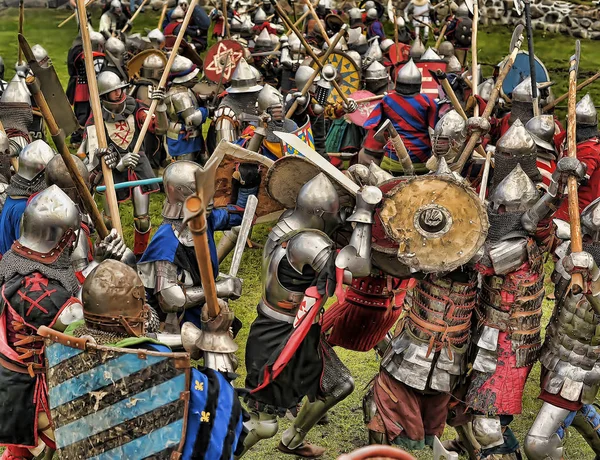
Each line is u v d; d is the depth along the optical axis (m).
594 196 6.21
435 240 3.99
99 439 3.20
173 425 3.13
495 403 4.26
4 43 16.80
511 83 8.16
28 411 3.89
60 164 4.63
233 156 4.47
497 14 18.64
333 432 5.22
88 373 3.17
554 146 6.43
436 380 4.23
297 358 4.32
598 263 4.20
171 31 11.60
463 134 5.55
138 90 8.00
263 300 4.38
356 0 15.66
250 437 4.44
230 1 15.16
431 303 4.21
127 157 5.92
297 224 4.23
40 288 3.87
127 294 3.26
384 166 7.50
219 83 8.36
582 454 5.05
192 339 3.72
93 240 6.55
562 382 4.25
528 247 4.21
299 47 10.33
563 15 17.95
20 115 6.37
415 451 5.07
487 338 4.27
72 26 18.72
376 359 5.92
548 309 6.91
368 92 8.84
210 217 4.91
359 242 4.05
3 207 4.91
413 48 10.21
